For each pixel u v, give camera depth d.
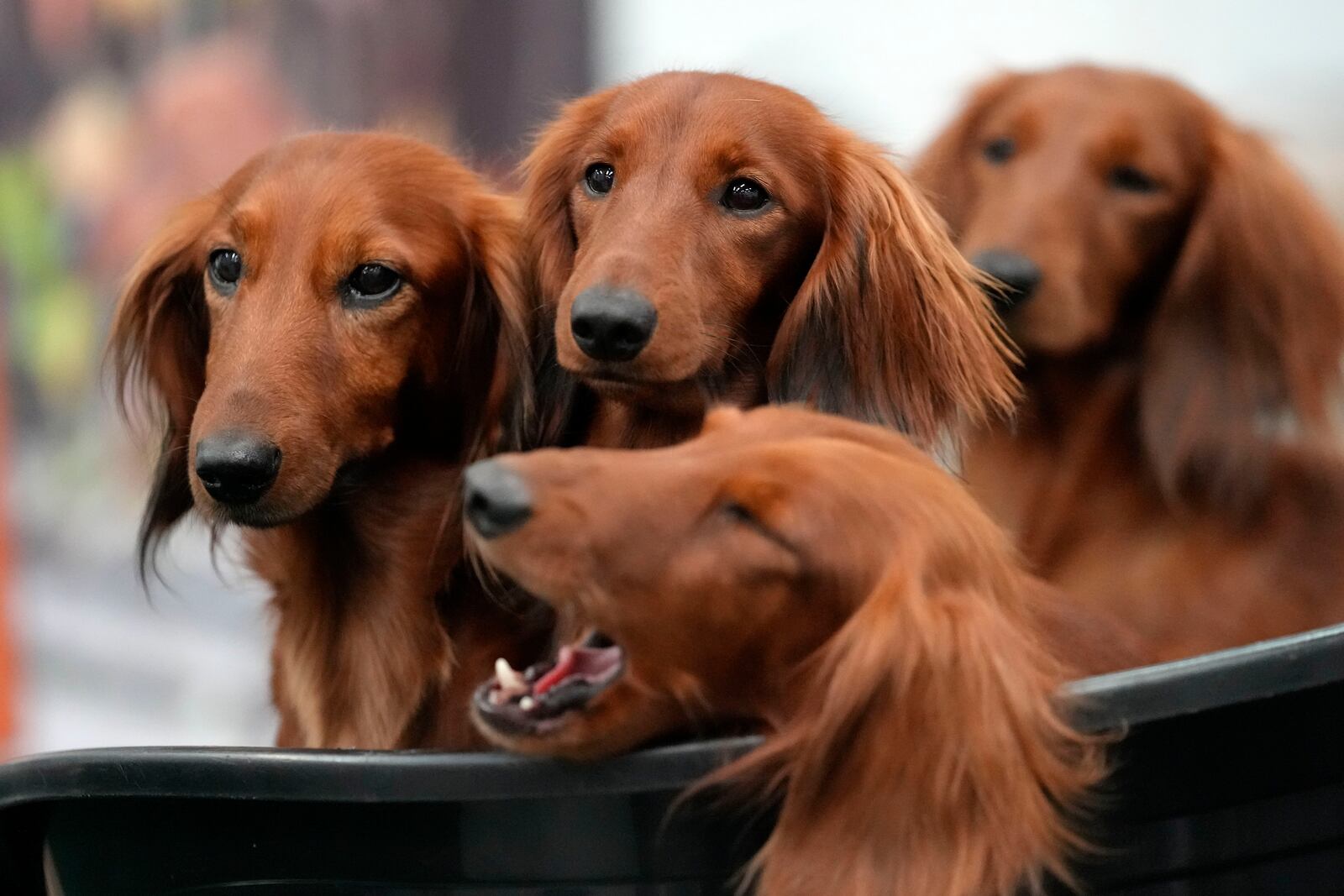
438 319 4.38
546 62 9.27
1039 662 3.09
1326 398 5.72
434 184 4.46
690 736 3.22
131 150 8.85
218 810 3.19
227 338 4.14
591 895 3.06
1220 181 5.68
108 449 8.98
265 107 8.88
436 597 4.48
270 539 4.65
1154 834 2.97
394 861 3.12
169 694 9.08
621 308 3.87
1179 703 2.89
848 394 4.38
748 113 4.34
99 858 3.32
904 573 3.01
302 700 4.69
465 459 4.51
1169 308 5.62
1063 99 5.69
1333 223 5.88
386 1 8.95
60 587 9.16
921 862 2.87
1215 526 5.53
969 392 4.56
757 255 4.29
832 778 2.94
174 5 8.84
